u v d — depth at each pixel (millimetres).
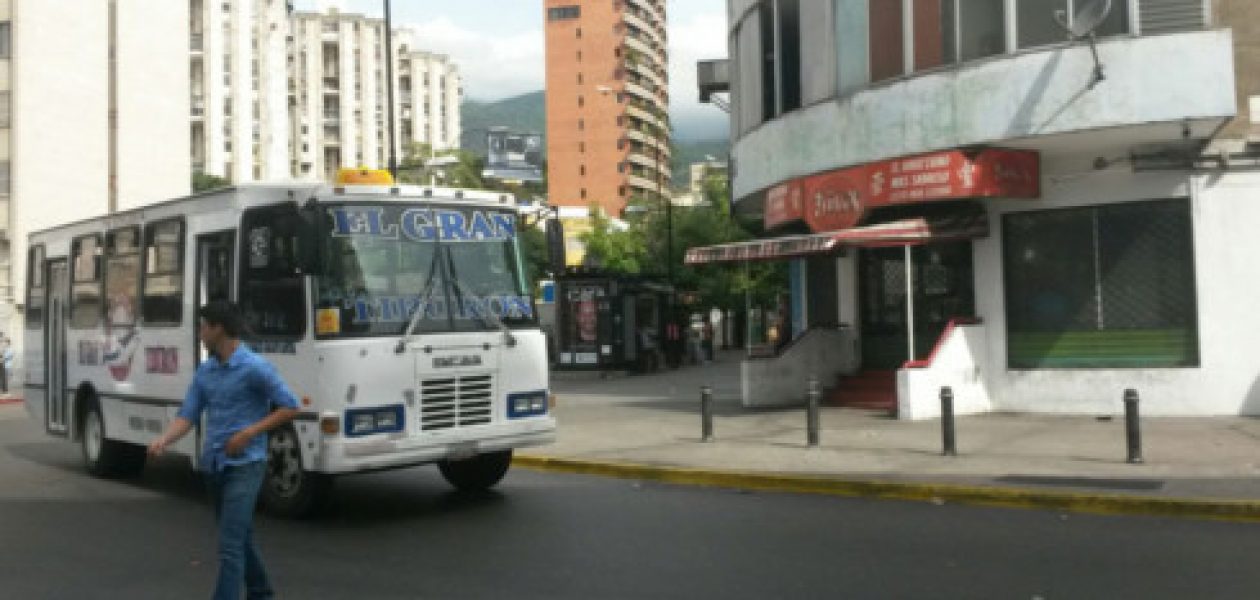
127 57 52500
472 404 9453
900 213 16938
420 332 9156
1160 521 8492
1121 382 14883
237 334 5734
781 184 18297
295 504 9078
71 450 15891
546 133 123938
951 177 14695
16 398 31078
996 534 8117
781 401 18328
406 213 9359
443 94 158375
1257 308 14250
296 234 8906
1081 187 15211
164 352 10695
